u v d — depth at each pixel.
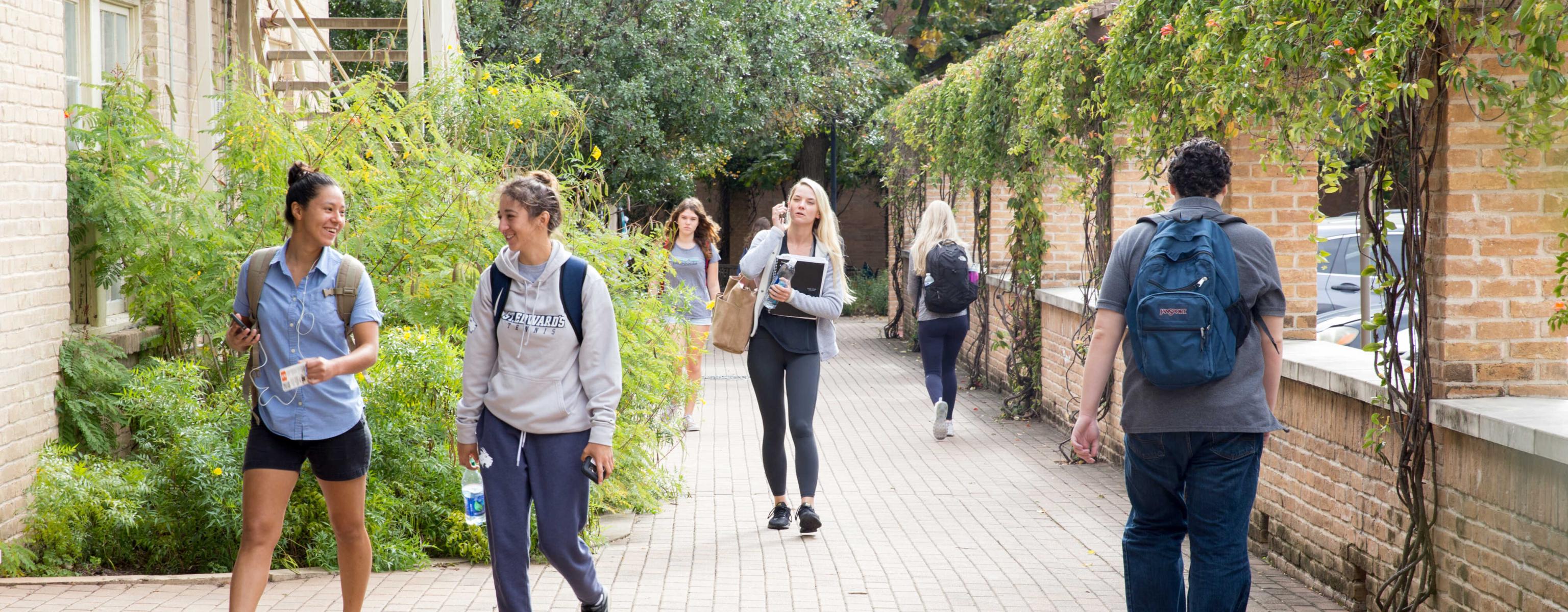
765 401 6.98
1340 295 11.28
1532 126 4.48
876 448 10.26
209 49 8.98
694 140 19.22
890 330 21.58
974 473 9.09
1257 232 4.30
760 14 19.56
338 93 8.77
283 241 7.16
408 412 6.25
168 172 7.12
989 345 14.48
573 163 9.47
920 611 5.36
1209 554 4.23
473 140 8.82
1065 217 11.88
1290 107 5.68
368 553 4.61
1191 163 4.38
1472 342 4.89
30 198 6.11
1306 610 5.50
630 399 7.48
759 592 5.66
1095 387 4.39
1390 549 5.19
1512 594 4.38
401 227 7.23
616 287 7.50
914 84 28.62
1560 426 4.18
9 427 5.88
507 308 4.30
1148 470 4.34
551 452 4.29
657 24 17.97
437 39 10.18
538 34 17.09
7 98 5.87
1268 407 4.27
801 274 6.79
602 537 6.71
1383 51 4.66
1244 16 5.57
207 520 5.98
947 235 10.59
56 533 5.84
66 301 6.53
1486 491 4.56
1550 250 4.88
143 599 5.27
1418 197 4.96
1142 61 7.21
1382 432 5.15
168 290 6.93
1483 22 4.46
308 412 4.32
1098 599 5.56
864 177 31.64
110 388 6.62
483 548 6.14
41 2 6.26
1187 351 4.09
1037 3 28.55
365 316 4.41
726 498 8.10
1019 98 10.62
